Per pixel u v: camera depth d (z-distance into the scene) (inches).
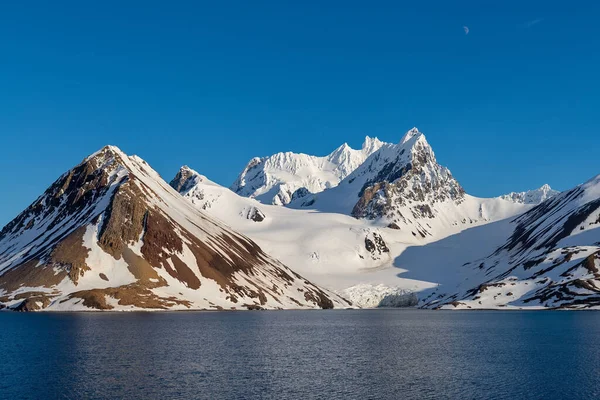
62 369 3747.5
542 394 3176.7
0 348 4640.8
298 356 4490.7
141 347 4781.0
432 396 3129.9
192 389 3228.3
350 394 3166.8
